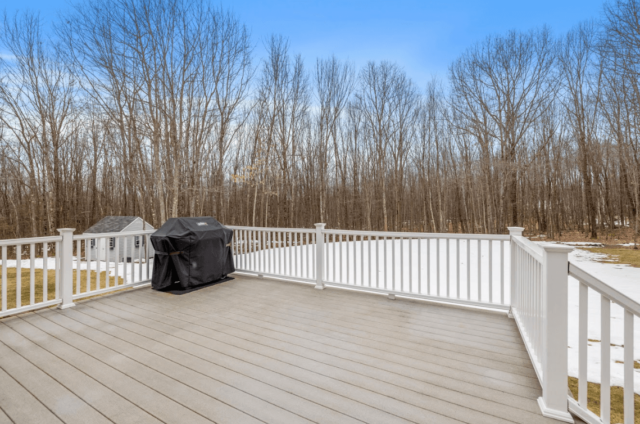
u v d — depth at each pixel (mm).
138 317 3773
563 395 1919
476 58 19797
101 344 3021
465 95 20125
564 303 1923
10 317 3768
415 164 24906
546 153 20438
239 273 6145
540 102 18797
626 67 14461
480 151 20656
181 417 1946
